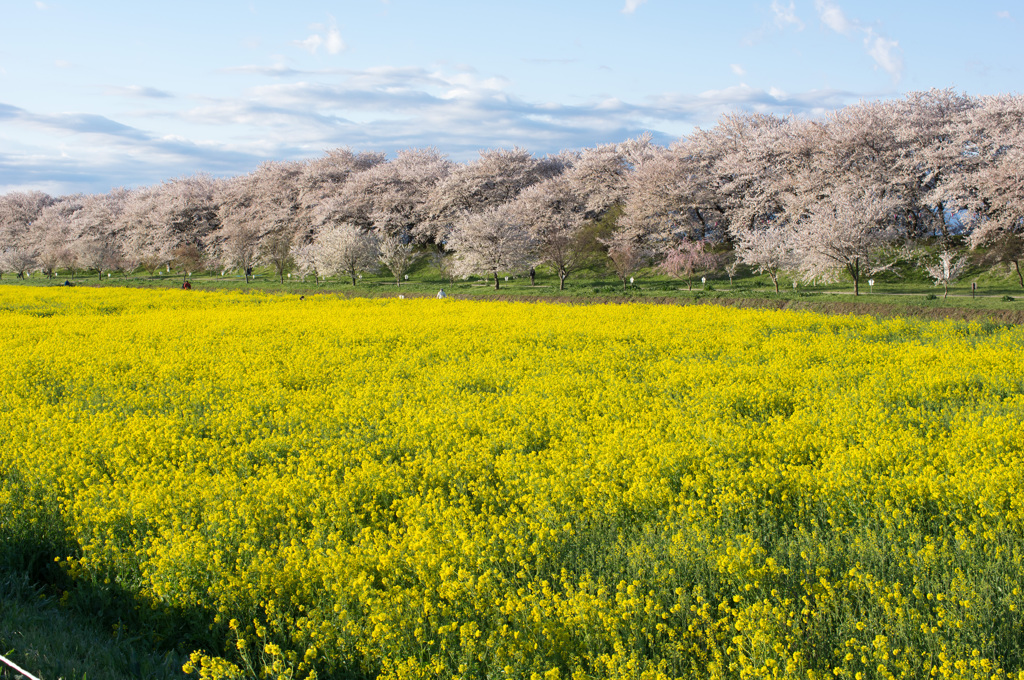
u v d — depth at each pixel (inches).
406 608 209.8
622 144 2849.4
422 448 380.2
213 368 641.0
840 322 895.7
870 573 217.5
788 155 2133.4
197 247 3282.5
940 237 1920.5
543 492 295.6
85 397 534.9
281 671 189.2
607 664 177.3
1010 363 571.5
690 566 229.3
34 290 1999.3
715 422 401.7
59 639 207.5
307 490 309.1
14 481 335.9
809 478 298.5
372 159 3491.6
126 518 280.2
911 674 172.7
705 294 1427.2
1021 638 191.6
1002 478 281.7
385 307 1330.0
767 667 174.6
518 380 570.6
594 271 2389.3
